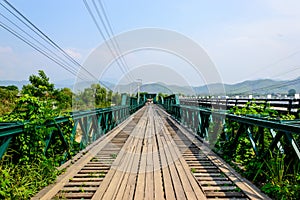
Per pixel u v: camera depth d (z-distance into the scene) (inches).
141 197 119.0
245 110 209.8
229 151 196.1
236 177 146.6
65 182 137.4
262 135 155.4
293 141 117.9
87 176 150.3
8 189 108.5
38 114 139.7
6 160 119.9
